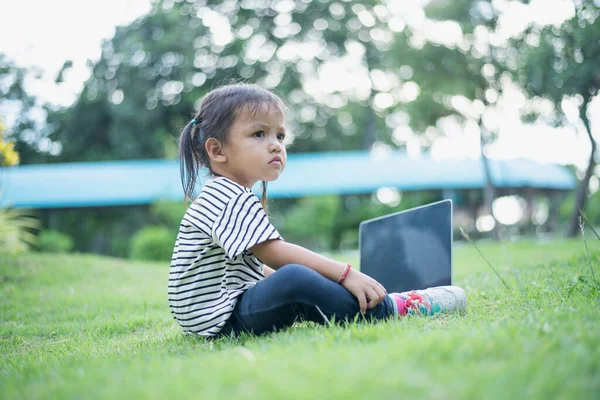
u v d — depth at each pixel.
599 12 10.82
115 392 1.30
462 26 13.95
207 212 2.30
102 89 24.06
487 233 18.25
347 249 18.06
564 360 1.29
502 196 19.14
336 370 1.27
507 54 13.91
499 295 2.79
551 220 20.41
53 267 6.63
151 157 23.62
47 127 24.91
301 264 2.20
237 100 2.46
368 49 24.86
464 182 17.78
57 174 18.11
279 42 24.84
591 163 13.17
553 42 11.94
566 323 1.69
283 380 1.23
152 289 5.28
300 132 25.55
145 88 23.62
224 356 1.66
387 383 1.17
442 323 2.02
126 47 23.64
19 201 16.59
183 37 23.78
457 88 14.70
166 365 1.59
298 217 16.78
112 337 2.98
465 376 1.21
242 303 2.24
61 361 1.99
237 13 24.59
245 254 2.37
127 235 20.81
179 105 23.75
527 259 5.44
